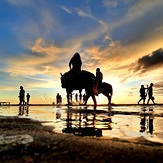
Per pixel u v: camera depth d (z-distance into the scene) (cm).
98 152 289
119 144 337
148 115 1028
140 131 511
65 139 370
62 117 925
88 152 289
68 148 309
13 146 321
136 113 1125
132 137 423
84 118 880
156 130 527
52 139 369
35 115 1051
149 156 272
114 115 1043
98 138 406
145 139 399
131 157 268
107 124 662
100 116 991
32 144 332
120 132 499
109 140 383
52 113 1225
